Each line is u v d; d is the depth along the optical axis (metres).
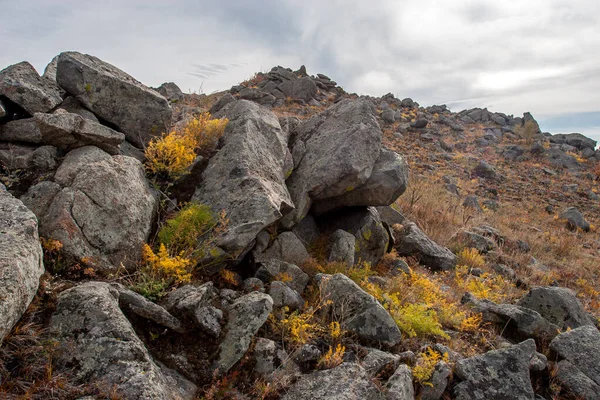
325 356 4.07
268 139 6.73
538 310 6.54
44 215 4.13
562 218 17.27
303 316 4.47
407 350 4.69
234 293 4.57
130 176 4.78
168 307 3.85
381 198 6.92
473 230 11.73
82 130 4.84
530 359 4.82
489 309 6.09
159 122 6.05
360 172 6.52
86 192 4.25
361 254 7.08
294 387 3.74
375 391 3.67
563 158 27.84
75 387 2.84
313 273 5.73
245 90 24.42
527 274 9.73
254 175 5.57
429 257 8.32
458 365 4.60
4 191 3.77
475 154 26.89
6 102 5.20
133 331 3.32
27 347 2.98
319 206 7.07
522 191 21.09
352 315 4.75
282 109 23.89
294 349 4.16
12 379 2.79
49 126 4.67
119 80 5.72
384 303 5.36
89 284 3.63
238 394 3.56
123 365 3.01
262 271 5.20
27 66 5.76
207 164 6.05
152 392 2.90
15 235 3.20
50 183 4.38
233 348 3.78
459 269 8.38
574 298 6.65
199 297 3.87
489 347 5.37
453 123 32.12
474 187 20.30
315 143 7.29
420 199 12.64
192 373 3.61
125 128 5.88
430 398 4.25
